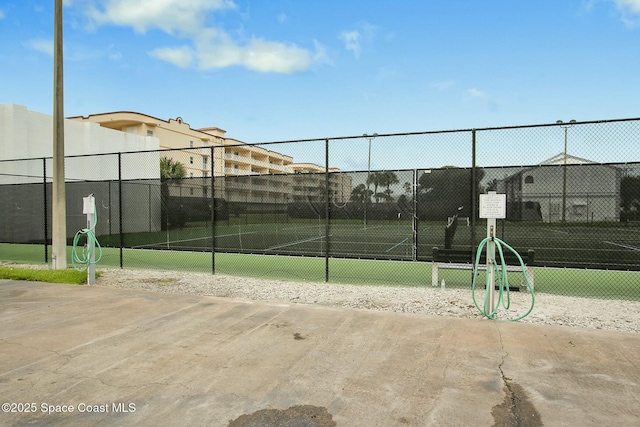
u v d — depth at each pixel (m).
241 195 11.62
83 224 17.06
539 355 4.01
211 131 62.94
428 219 7.94
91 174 22.88
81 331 4.85
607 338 4.48
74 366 3.81
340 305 6.24
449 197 7.82
